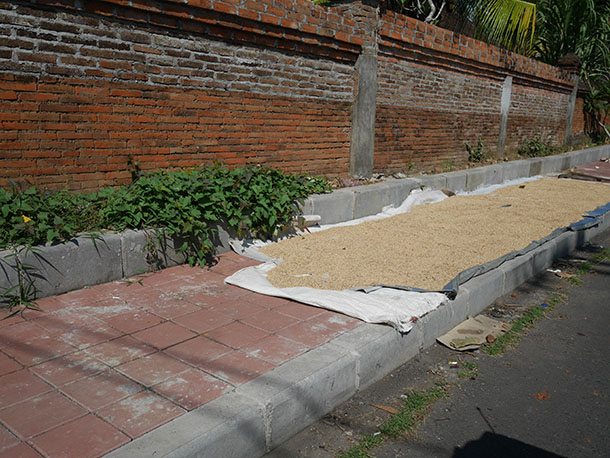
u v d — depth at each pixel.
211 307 4.22
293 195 6.22
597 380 3.96
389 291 4.60
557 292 5.77
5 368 3.20
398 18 8.26
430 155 9.89
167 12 5.29
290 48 6.71
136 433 2.61
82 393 2.95
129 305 4.19
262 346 3.58
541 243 6.59
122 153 5.26
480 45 10.52
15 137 4.52
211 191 5.40
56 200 4.63
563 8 15.97
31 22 4.47
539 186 10.64
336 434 3.16
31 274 4.11
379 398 3.57
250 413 2.82
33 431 2.61
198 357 3.40
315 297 4.34
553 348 4.46
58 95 4.72
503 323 4.88
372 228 6.72
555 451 3.13
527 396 3.71
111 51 5.01
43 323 3.81
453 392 3.71
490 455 3.07
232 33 5.98
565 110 15.86
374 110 8.13
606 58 17.14
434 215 7.56
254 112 6.46
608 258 7.09
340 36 7.23
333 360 3.41
